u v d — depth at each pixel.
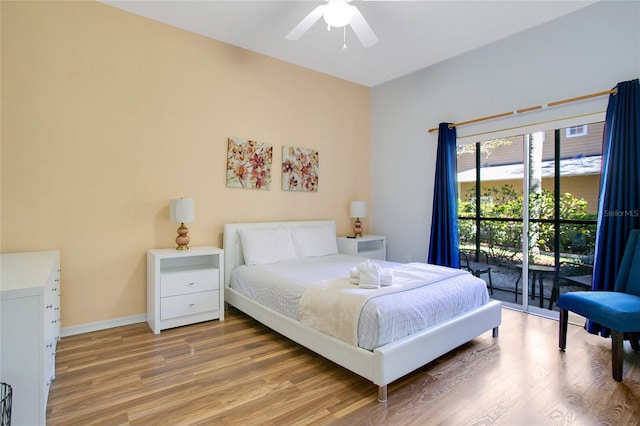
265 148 4.05
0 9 2.55
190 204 3.13
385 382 1.89
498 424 1.70
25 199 2.65
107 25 2.99
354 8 2.29
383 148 5.10
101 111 2.97
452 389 2.03
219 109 3.68
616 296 2.39
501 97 3.68
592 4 3.02
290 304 2.62
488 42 3.72
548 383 2.10
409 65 4.38
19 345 1.39
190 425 1.68
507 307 3.71
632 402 1.89
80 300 2.91
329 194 4.78
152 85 3.24
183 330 3.01
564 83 3.21
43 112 2.71
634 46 2.81
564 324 2.58
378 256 4.85
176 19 3.23
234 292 3.41
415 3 2.94
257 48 3.86
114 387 2.03
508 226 3.72
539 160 3.46
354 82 5.04
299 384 2.10
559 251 3.34
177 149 3.40
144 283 3.24
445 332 2.31
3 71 2.56
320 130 4.64
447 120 4.23
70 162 2.84
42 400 1.43
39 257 2.33
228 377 2.18
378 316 1.97
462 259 4.20
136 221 3.18
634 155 2.71
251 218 3.96
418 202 4.62
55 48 2.76
